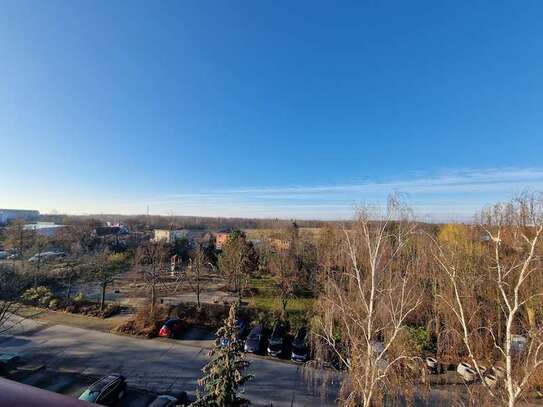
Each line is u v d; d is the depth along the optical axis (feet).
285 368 59.77
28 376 54.54
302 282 91.86
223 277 113.09
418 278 43.14
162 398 45.55
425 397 40.29
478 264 45.70
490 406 32.78
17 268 98.48
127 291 107.34
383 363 36.19
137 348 66.49
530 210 35.76
